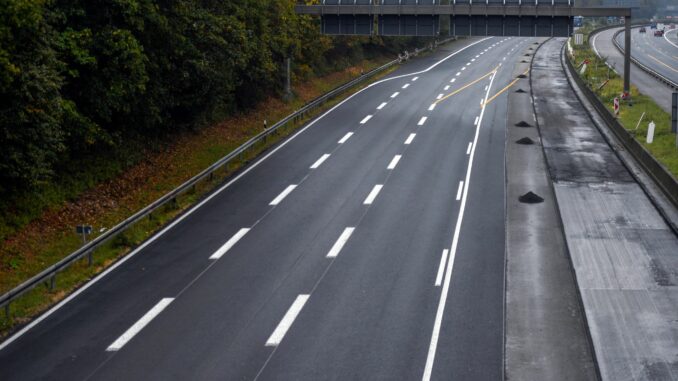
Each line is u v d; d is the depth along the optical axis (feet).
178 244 88.12
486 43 353.10
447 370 57.62
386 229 92.27
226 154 132.98
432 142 140.46
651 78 232.12
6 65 75.66
